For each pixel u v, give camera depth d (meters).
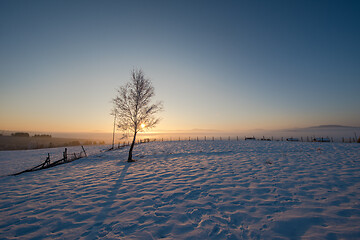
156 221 4.84
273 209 5.24
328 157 13.48
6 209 6.14
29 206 6.35
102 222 4.93
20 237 4.35
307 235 3.91
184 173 10.28
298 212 4.98
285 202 5.68
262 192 6.63
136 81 17.03
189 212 5.29
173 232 4.26
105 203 6.31
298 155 15.03
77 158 19.88
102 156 21.31
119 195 7.09
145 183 8.62
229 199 6.13
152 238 4.03
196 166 12.16
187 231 4.27
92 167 14.06
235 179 8.52
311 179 7.96
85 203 6.40
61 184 9.24
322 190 6.56
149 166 13.16
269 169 10.24
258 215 4.93
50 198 7.10
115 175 10.69
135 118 16.70
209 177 9.09
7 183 10.07
